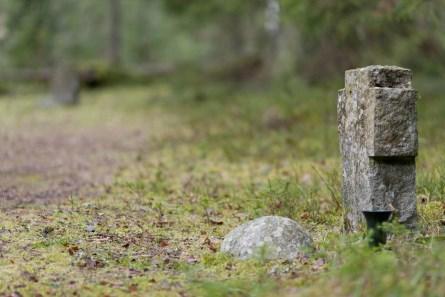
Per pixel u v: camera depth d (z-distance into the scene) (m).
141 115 20.33
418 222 5.88
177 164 11.68
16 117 20.05
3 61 32.88
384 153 5.36
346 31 14.47
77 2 35.81
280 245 5.53
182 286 4.92
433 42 17.80
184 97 23.19
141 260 5.62
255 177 10.12
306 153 11.67
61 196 8.80
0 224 6.73
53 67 33.75
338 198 7.70
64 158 12.82
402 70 5.50
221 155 12.40
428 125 12.34
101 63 31.39
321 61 20.98
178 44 43.34
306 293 4.35
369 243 5.11
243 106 18.38
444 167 7.91
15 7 30.45
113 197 8.70
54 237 6.25
